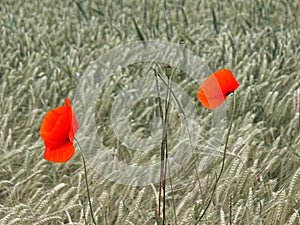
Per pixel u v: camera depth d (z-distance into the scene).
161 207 4.21
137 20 10.38
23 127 5.90
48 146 2.70
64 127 2.69
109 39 8.80
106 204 4.14
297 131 5.52
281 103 5.71
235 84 3.19
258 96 6.28
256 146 5.02
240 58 7.69
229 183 4.09
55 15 10.87
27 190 4.58
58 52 8.72
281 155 4.95
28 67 7.36
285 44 8.14
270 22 10.15
